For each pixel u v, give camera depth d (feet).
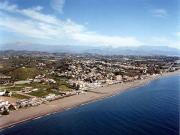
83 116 498.69
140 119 458.50
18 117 487.20
